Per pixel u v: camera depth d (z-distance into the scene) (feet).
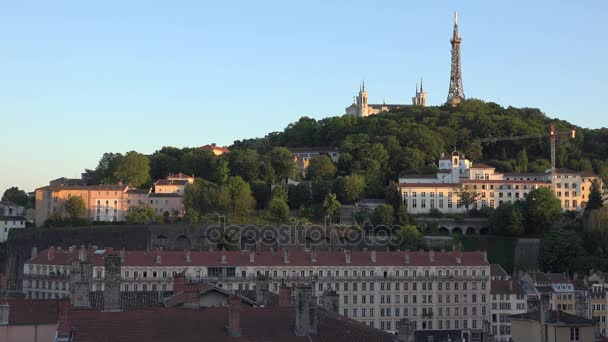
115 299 513.04
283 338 456.04
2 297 605.31
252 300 633.61
